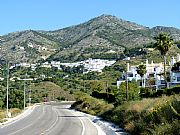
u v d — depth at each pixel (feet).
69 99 492.95
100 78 543.39
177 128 68.28
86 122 171.01
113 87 322.14
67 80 558.97
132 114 121.29
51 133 115.85
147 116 93.86
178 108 81.30
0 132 120.88
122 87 240.53
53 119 197.47
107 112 189.06
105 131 119.03
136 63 548.31
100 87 354.74
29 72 593.01
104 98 306.14
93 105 276.62
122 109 147.95
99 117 196.95
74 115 235.61
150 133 77.61
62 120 187.73
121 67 577.43
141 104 130.41
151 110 97.30
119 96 210.38
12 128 138.92
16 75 522.47
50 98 486.79
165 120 77.82
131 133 96.27
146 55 578.66
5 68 307.99
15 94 334.24
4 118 201.57
